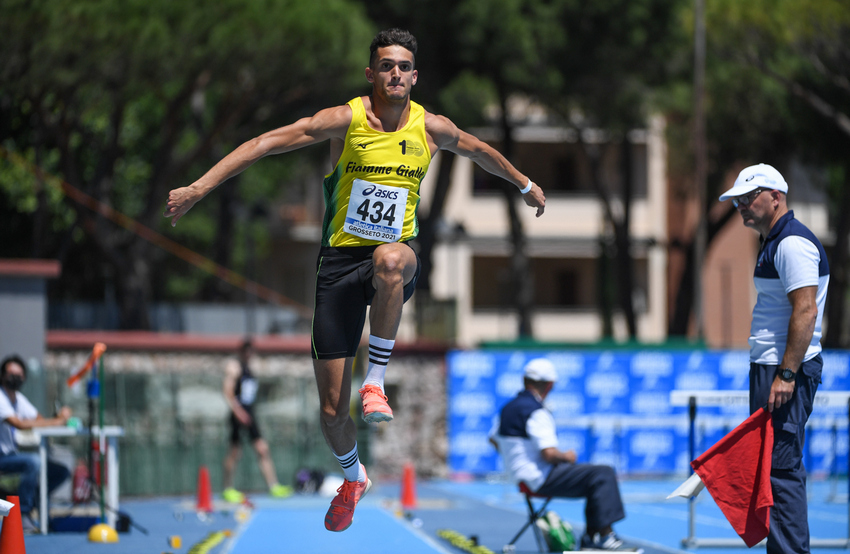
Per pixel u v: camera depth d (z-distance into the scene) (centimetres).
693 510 3444
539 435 3164
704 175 9681
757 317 2223
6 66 6134
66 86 6381
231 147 8031
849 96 8169
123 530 3741
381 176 1822
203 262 13738
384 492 5816
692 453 3025
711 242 10906
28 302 5266
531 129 14025
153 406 5869
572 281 15525
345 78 7525
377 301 1805
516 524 4181
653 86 9281
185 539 3559
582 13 8381
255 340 6800
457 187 14500
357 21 7644
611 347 7294
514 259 10656
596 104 9225
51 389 5684
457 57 8350
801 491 2120
